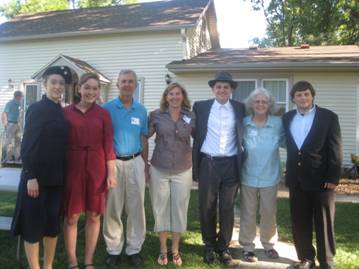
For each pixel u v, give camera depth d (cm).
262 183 447
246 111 454
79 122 378
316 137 400
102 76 1429
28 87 1571
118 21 1494
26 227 348
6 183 527
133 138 429
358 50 1334
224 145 438
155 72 1401
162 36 1391
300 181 408
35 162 346
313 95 412
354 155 1137
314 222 417
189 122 438
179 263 443
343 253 481
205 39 1647
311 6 1852
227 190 443
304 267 427
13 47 1584
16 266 430
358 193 898
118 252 439
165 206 442
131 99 433
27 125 350
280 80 1223
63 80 365
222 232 447
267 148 443
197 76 1302
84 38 1487
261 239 473
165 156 435
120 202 432
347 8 1791
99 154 388
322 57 1216
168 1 1645
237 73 1252
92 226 402
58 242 501
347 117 1184
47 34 1495
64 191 376
